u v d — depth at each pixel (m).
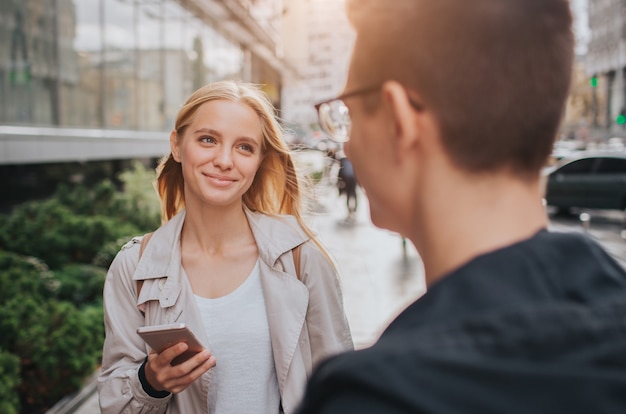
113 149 14.73
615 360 0.51
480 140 0.62
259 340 1.70
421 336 0.53
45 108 11.75
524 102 0.61
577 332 0.51
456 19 0.61
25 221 6.71
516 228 0.63
